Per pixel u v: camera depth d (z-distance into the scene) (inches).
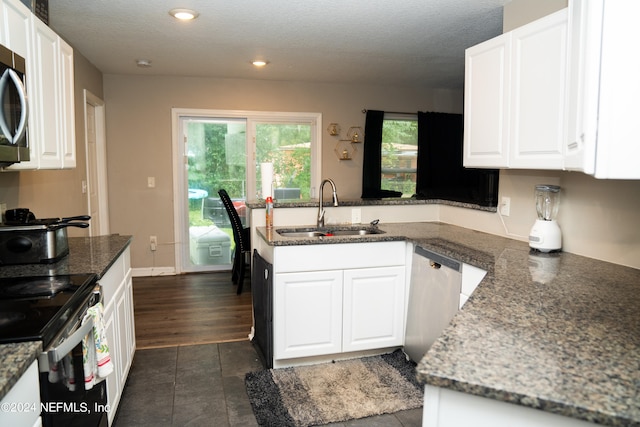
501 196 115.3
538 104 82.0
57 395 51.9
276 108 220.1
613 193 84.3
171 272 216.2
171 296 178.4
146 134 208.1
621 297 62.8
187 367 115.0
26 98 69.6
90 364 63.6
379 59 173.2
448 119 239.9
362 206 138.8
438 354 42.8
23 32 74.8
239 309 162.6
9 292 64.7
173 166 211.8
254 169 222.4
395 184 241.6
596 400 34.7
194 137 215.8
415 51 159.9
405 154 241.8
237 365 116.3
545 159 80.4
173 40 145.6
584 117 50.9
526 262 86.4
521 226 108.7
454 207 136.6
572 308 57.7
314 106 224.2
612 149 47.8
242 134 220.1
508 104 91.0
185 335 137.1
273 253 109.1
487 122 98.3
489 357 42.2
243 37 142.0
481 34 138.2
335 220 137.1
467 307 57.8
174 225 214.2
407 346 117.4
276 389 102.9
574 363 41.2
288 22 126.0
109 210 207.0
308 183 229.6
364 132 231.5
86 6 113.3
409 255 117.1
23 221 87.1
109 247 99.0
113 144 204.8
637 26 45.4
